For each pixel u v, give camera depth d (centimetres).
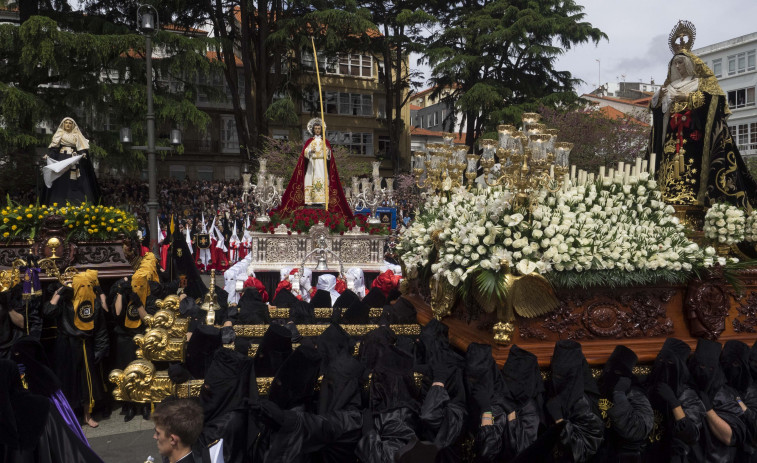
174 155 4500
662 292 460
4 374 354
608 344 444
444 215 531
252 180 3294
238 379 394
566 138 3250
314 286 1153
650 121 3966
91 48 2836
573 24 3688
